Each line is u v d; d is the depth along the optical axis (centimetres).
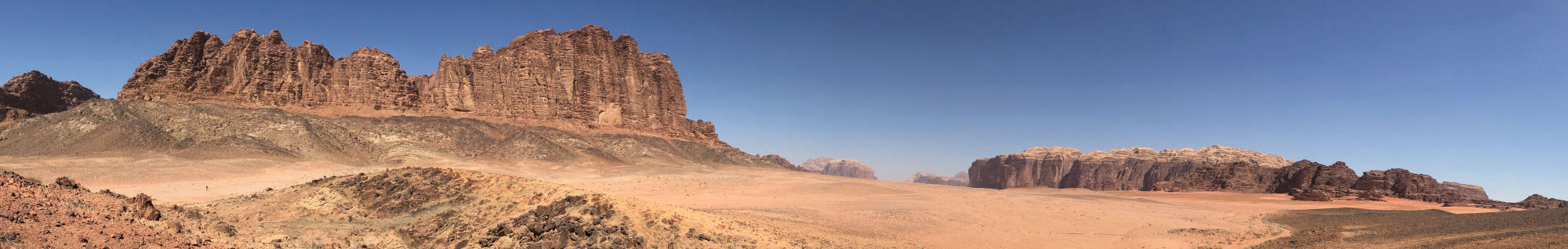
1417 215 6325
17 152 11394
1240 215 8619
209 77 15838
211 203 5147
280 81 16600
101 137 12112
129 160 10806
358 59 17862
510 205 4091
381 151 14450
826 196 10475
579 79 19762
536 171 13850
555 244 3184
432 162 13650
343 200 4953
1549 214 4062
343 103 17200
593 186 11450
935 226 6350
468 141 16262
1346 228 5616
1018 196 11375
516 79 19262
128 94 14738
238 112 14762
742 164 19838
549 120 18750
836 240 4553
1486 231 4003
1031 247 5319
